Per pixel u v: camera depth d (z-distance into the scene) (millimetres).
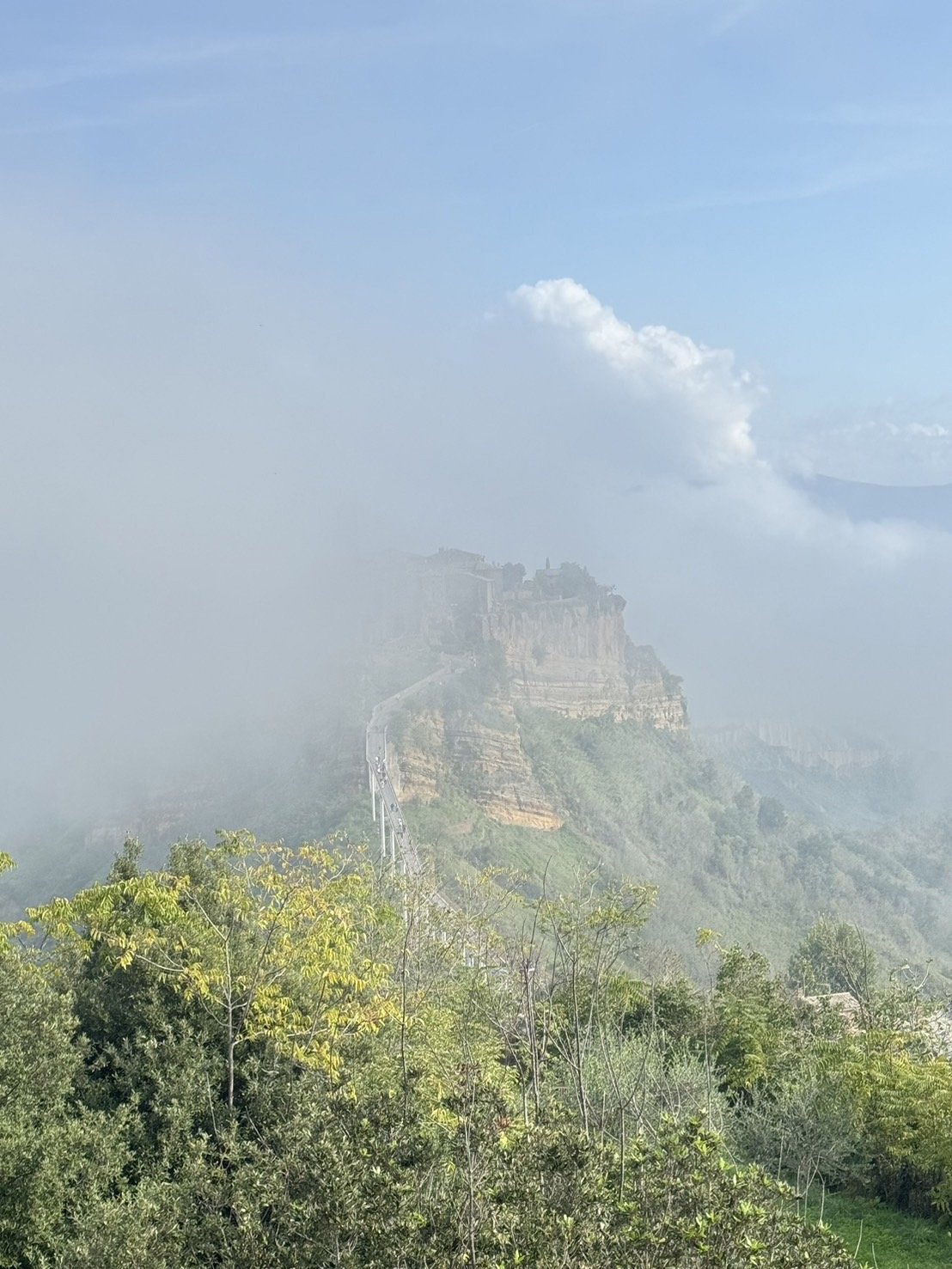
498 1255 15789
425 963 34656
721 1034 44156
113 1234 18422
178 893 29500
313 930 29328
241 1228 18156
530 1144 17266
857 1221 35062
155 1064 26625
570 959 30797
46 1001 24844
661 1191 16281
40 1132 22031
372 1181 17172
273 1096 25672
